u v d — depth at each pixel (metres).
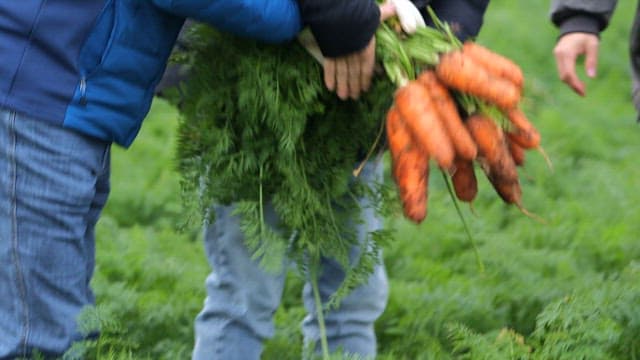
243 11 5.22
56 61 5.24
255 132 5.66
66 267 5.47
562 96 14.71
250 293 6.05
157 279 8.42
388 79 5.58
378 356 6.75
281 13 5.30
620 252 9.01
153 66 5.39
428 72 5.45
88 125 5.30
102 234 9.41
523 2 19.75
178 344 7.14
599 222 9.83
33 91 5.23
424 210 5.35
